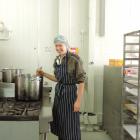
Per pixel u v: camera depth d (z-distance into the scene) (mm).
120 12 4207
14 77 2703
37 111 1893
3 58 4137
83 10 4180
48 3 4152
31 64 4195
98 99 4348
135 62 3383
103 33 4156
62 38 2588
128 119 3217
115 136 3504
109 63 4004
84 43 4223
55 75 2803
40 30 4172
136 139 2783
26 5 4113
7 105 2168
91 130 4078
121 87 3254
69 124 2625
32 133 1735
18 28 4125
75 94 2613
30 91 2393
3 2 4066
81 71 2572
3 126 1713
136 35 2967
